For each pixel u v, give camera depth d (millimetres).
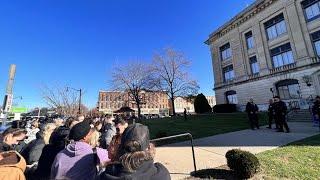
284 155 7293
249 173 5668
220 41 44438
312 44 28125
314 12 28156
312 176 5727
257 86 34875
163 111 85250
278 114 12445
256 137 11094
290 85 30219
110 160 3021
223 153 8289
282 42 31828
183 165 7082
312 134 10883
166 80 46938
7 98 8977
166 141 11688
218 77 44531
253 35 36594
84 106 51469
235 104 38188
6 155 2480
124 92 50344
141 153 1837
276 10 32656
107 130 6695
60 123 7047
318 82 26656
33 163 4102
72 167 2568
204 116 31297
